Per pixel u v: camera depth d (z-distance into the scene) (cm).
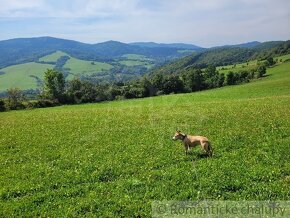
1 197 1836
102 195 1770
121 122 4259
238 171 1989
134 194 1761
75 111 6819
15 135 3750
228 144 2678
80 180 2033
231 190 1762
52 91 13312
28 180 2086
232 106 5356
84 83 14112
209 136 3025
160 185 1864
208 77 17662
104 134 3444
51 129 4047
